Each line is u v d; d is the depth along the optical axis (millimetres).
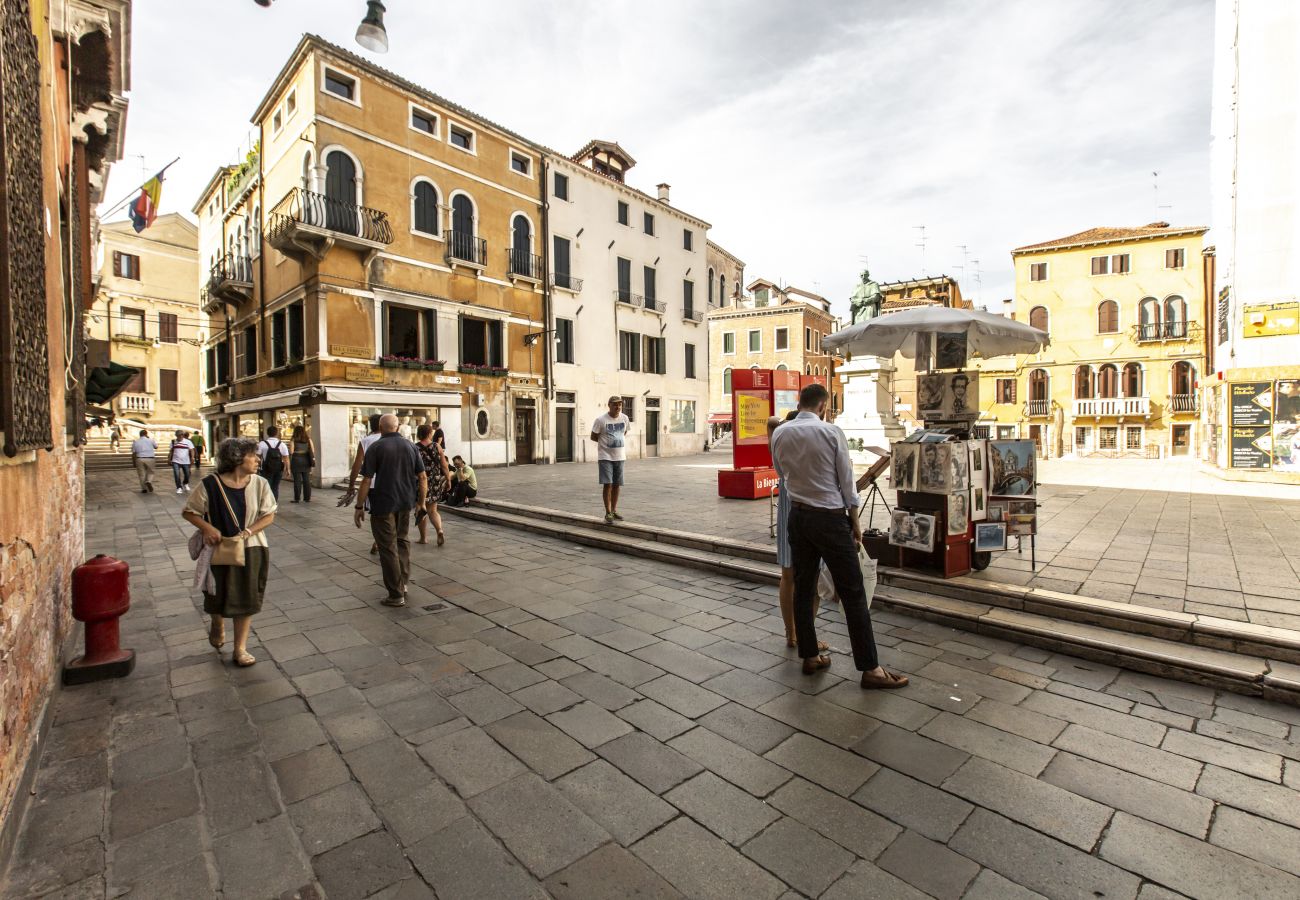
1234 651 3701
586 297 25656
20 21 2529
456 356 20156
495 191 21828
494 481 15312
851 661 3994
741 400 11336
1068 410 31422
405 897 2014
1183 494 11031
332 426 16547
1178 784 2596
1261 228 13594
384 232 17641
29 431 2506
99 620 3840
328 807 2504
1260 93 13500
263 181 19500
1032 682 3619
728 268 44844
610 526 8195
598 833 2328
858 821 2377
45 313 2957
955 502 5031
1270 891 1997
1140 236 29984
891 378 17516
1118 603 4297
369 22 6191
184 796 2580
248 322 21469
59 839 2299
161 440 28875
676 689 3594
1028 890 2016
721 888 2037
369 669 3936
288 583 6098
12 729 2320
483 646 4332
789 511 3746
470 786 2646
